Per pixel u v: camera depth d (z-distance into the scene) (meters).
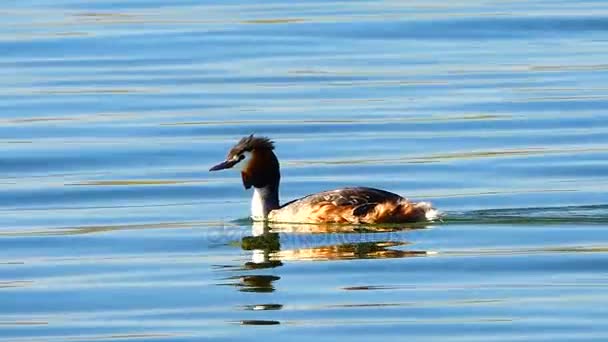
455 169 21.58
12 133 23.78
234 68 28.03
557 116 24.44
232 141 23.31
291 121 24.41
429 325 14.74
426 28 30.86
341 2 33.69
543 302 15.42
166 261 17.31
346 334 14.52
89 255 17.66
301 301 15.58
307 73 27.53
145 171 21.80
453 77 27.08
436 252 17.28
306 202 18.88
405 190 20.55
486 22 31.16
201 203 20.19
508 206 19.42
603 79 26.70
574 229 18.20
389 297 15.64
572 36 30.11
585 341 14.20
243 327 14.79
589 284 16.00
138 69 28.03
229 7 33.31
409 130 23.81
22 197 20.45
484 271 16.52
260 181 19.22
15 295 16.06
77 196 20.50
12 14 32.62
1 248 18.02
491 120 24.27
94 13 32.69
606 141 22.98
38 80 27.19
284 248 17.75
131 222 19.19
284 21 31.62
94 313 15.40
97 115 24.89
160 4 33.72
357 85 26.64
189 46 29.64
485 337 14.38
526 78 26.91
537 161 21.88
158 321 15.05
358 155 22.48
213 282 16.34
